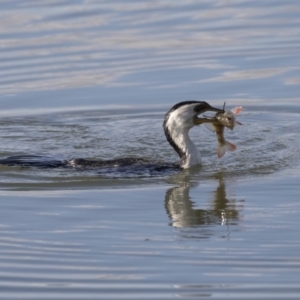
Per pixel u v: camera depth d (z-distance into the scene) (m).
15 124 30.73
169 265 18.19
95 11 43.47
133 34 40.09
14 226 20.61
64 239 19.73
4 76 35.38
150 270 17.95
